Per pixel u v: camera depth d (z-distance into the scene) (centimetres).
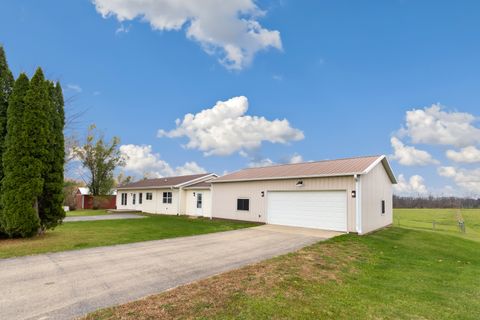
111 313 396
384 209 1612
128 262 698
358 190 1245
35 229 1022
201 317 386
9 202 975
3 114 1036
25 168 1001
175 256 772
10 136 1005
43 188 1073
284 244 973
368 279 619
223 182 1908
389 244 1060
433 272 712
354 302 474
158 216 2223
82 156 3375
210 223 1653
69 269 628
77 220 1816
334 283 572
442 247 1087
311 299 475
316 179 1394
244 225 1541
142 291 493
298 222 1458
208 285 521
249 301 448
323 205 1362
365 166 1325
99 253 798
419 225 2241
